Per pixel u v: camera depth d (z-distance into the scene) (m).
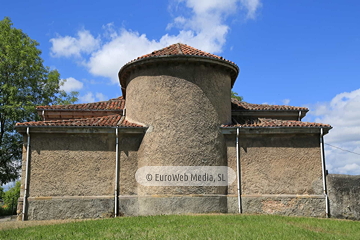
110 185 14.48
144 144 14.70
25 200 13.86
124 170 14.67
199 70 15.10
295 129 14.91
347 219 14.02
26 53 27.75
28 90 27.89
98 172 14.52
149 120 14.84
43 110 18.73
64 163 14.41
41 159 14.33
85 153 14.60
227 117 15.75
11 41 28.27
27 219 13.76
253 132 15.02
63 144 14.55
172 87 14.84
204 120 14.76
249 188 14.76
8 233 10.40
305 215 14.40
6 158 27.45
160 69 15.09
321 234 9.75
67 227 11.02
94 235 9.57
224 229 10.02
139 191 14.47
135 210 14.27
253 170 14.91
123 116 16.64
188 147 14.34
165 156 14.30
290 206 14.50
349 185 14.46
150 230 10.00
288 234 9.48
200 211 13.91
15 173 27.77
